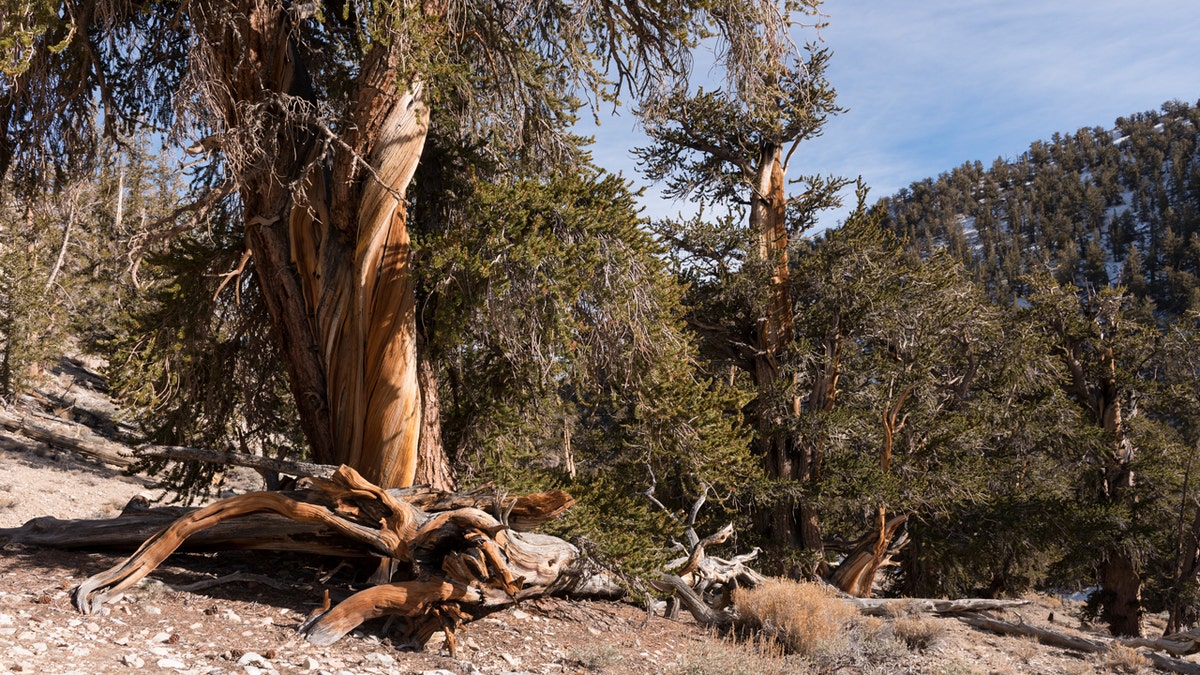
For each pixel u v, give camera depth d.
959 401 22.47
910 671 10.43
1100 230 196.88
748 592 11.50
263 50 9.00
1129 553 22.64
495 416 10.95
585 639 8.80
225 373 10.91
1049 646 14.74
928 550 22.23
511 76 10.59
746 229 21.50
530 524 8.30
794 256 23.95
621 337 9.44
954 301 21.03
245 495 7.85
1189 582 24.38
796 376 21.27
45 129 9.94
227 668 5.40
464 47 10.38
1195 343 24.59
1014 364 22.12
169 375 9.95
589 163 11.47
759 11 9.71
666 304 9.77
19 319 24.67
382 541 7.62
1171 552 24.91
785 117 20.91
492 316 8.55
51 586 6.95
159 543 7.38
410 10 8.07
